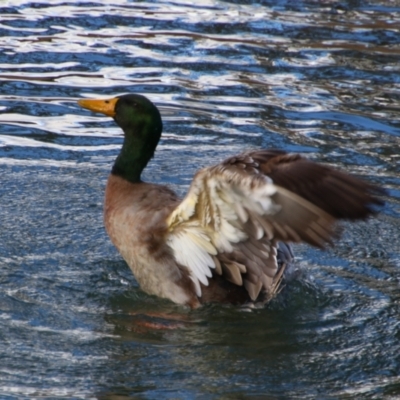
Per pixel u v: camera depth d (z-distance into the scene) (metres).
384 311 10.20
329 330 9.80
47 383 8.50
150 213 10.26
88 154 14.37
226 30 19.00
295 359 9.16
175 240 10.12
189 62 17.41
